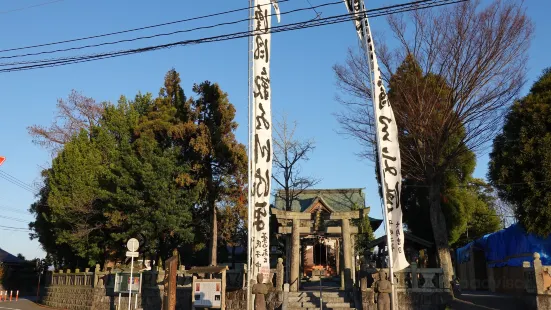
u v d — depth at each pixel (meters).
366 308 20.42
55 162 34.69
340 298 21.72
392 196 17.20
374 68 17.84
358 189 38.72
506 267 24.64
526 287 18.47
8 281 50.53
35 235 40.41
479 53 21.66
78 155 33.47
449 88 22.66
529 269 18.20
